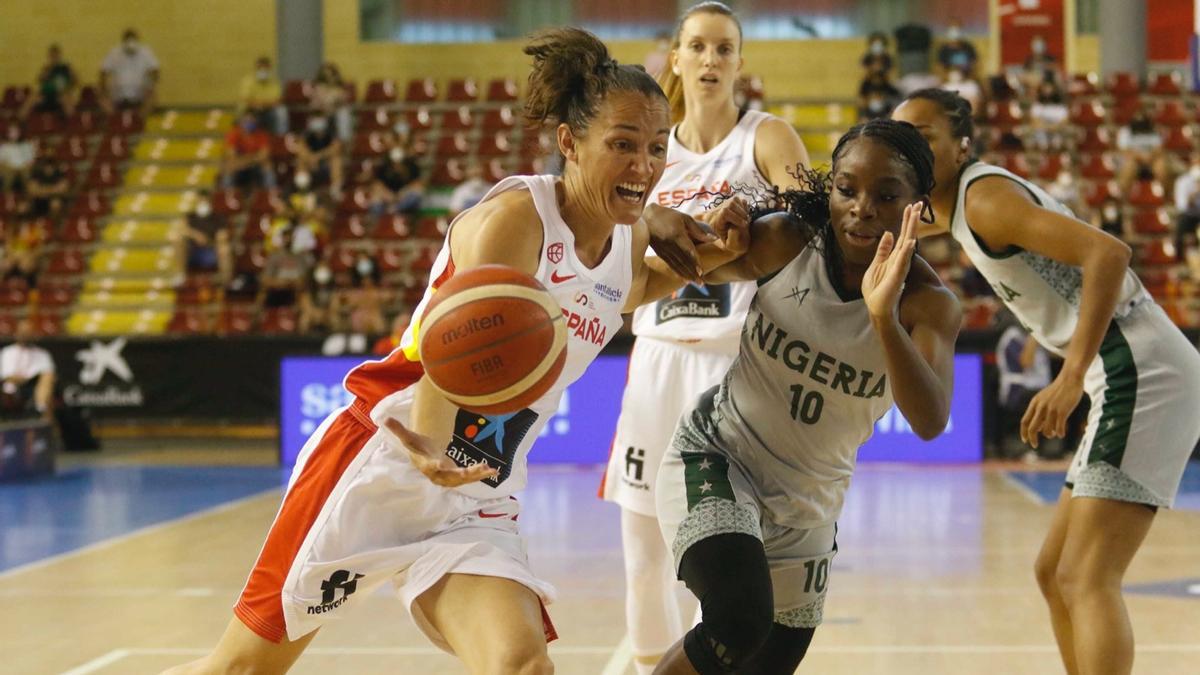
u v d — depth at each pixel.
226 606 6.07
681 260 3.16
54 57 20.67
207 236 17.42
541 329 2.54
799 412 3.20
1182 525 8.53
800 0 20.97
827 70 20.97
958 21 20.61
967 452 12.34
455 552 2.85
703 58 4.24
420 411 2.76
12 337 14.42
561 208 2.86
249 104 19.56
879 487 10.61
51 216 18.81
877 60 19.52
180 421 14.45
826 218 3.21
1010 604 5.98
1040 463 12.27
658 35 19.38
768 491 3.25
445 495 2.93
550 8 21.27
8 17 21.83
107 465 13.23
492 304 2.52
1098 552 3.41
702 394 3.47
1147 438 3.44
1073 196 16.36
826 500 3.30
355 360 12.80
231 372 14.35
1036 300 3.54
